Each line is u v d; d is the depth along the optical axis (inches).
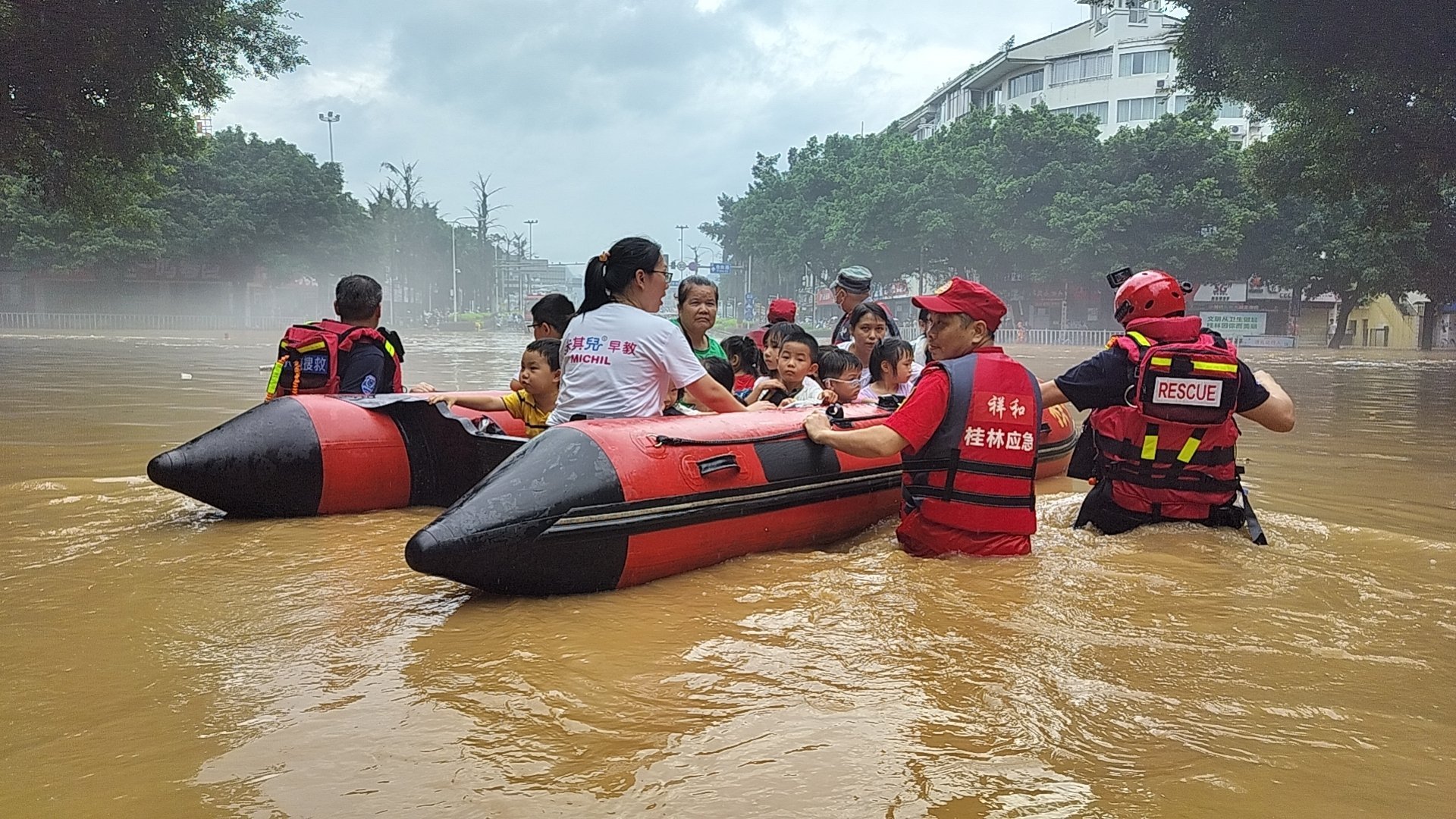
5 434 327.6
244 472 190.7
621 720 95.6
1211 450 176.1
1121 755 89.3
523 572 136.3
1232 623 126.6
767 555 166.6
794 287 3051.2
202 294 2069.4
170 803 80.0
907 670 109.2
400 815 77.8
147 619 128.3
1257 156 884.0
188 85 748.0
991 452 161.6
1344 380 758.5
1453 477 266.4
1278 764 87.7
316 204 1975.9
